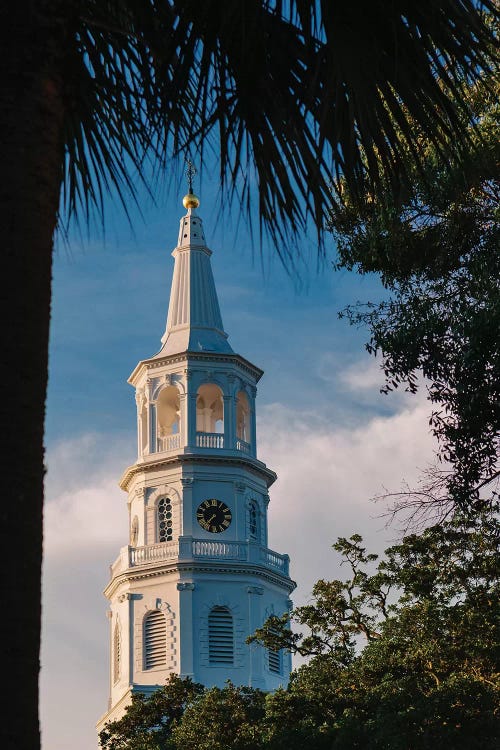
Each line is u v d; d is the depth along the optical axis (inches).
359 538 2090.3
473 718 1643.7
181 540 4045.3
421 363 904.3
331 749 1792.6
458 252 893.8
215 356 4195.4
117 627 4148.6
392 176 394.0
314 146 378.0
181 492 4109.3
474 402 861.2
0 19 306.2
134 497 4215.1
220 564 4013.3
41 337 293.9
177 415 4347.9
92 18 364.2
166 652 3954.2
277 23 372.8
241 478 4153.5
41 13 308.3
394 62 366.0
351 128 372.5
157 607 4008.4
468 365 856.9
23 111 303.0
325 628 2092.8
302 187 378.3
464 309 866.8
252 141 377.1
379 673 1824.6
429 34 372.5
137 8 370.6
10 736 262.8
